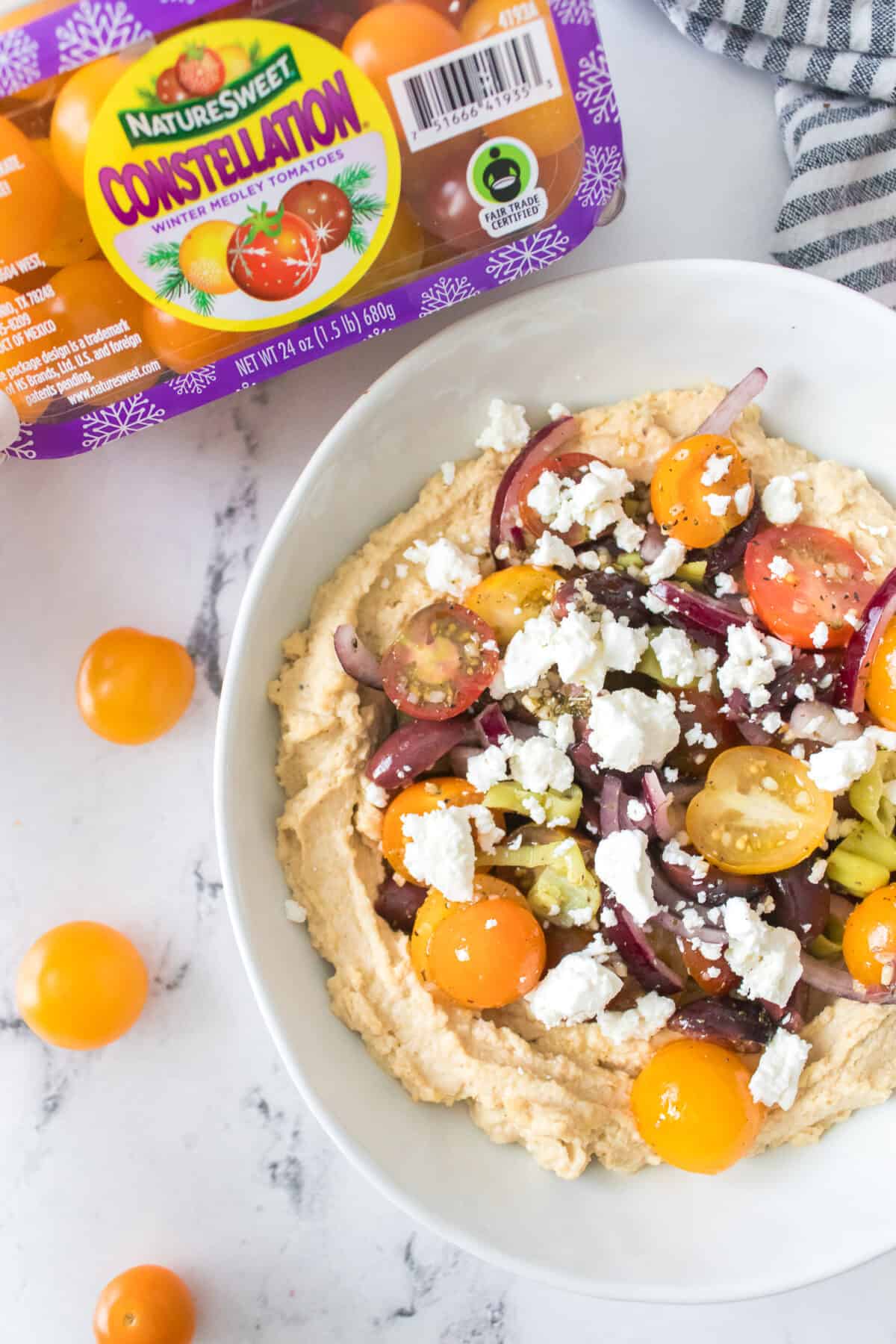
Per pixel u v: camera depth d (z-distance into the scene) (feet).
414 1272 1.54
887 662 1.36
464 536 1.41
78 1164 1.54
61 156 1.26
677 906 1.37
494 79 1.26
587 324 1.39
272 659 1.38
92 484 1.51
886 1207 1.36
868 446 1.44
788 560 1.38
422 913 1.37
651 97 1.50
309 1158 1.54
